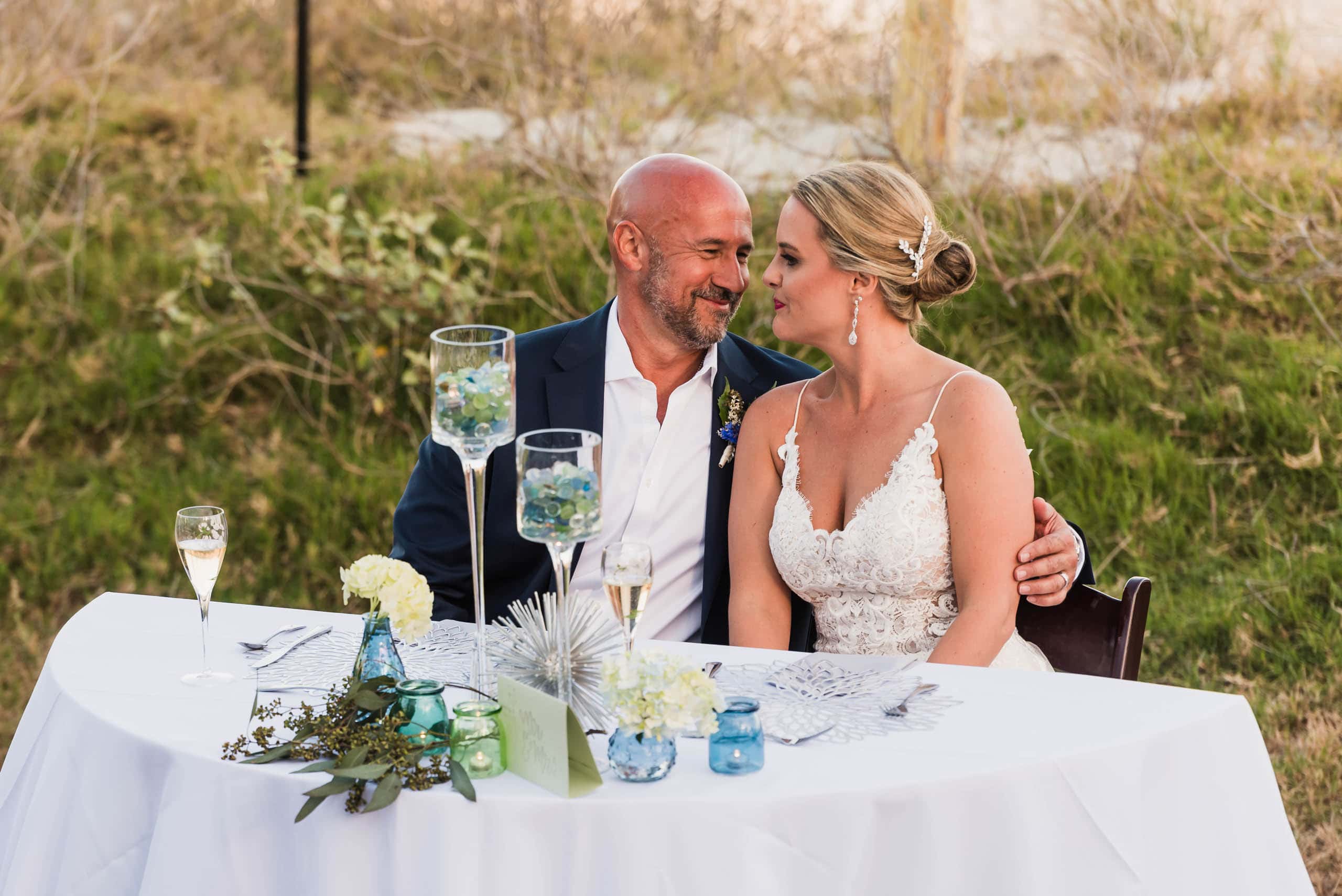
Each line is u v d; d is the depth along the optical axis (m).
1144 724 2.03
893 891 1.85
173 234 6.58
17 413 5.92
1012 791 1.88
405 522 3.12
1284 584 4.32
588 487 1.93
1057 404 5.14
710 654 2.36
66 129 7.24
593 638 2.05
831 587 2.91
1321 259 4.95
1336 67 5.49
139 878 1.97
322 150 6.91
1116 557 4.62
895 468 2.83
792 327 2.94
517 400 3.12
